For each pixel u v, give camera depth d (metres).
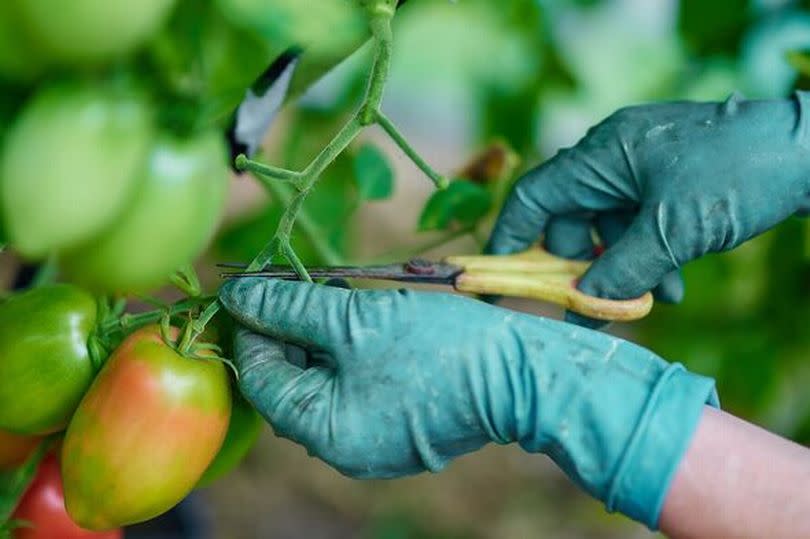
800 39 1.12
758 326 1.23
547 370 0.71
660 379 0.71
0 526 0.79
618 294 0.75
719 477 0.70
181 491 0.72
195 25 0.63
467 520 1.83
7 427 0.75
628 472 0.71
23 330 0.74
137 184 0.62
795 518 0.70
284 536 1.76
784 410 1.35
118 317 0.76
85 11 0.58
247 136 0.73
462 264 0.76
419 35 1.69
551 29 1.32
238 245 1.08
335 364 0.72
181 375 0.71
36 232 0.60
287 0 0.67
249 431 0.77
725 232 0.75
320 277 0.74
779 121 0.75
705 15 1.12
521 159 1.32
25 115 0.60
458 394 0.71
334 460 0.72
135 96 0.61
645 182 0.76
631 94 1.49
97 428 0.71
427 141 2.33
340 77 1.10
